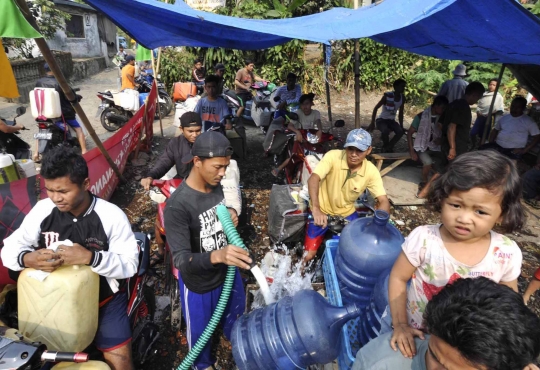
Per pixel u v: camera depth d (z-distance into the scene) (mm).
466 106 5199
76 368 1769
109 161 4590
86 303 1822
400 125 7812
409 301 1576
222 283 2215
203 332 2117
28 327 1794
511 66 6109
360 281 2289
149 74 10766
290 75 6684
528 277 3703
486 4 3002
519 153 5902
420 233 1486
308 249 3398
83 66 15750
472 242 1380
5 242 1861
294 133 5262
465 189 1186
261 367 1752
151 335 2510
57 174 1688
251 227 4461
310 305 1688
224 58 11125
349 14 4660
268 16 10781
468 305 864
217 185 2129
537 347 833
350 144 2861
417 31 4281
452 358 895
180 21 3752
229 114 5547
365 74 12086
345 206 3299
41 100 5160
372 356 1271
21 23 2643
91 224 1920
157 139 7664
